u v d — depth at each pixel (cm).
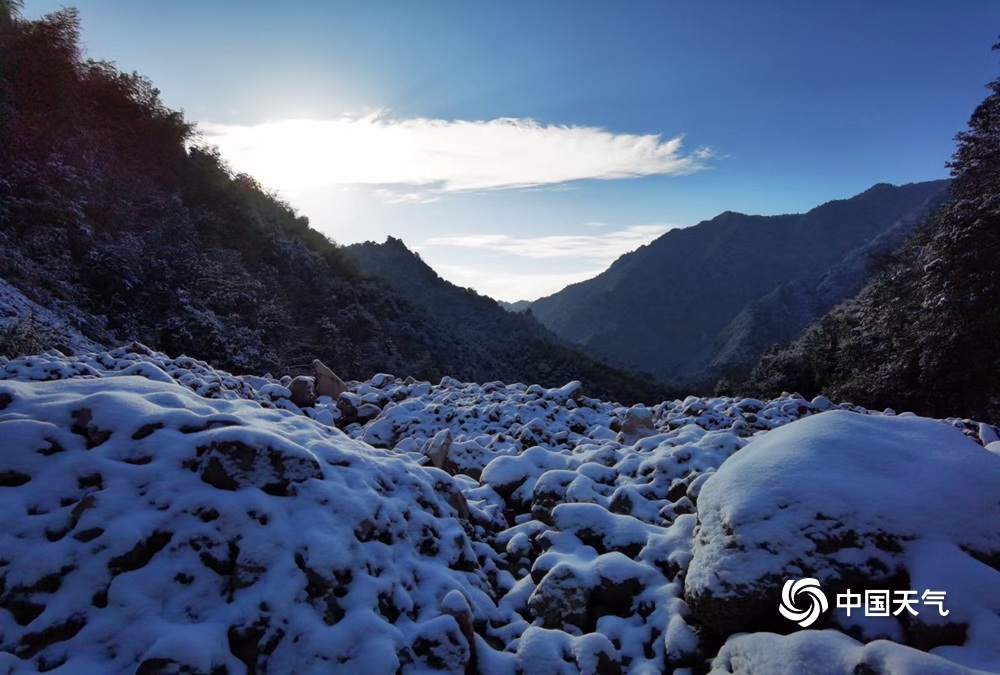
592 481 518
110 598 290
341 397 979
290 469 363
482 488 565
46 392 414
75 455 358
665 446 579
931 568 286
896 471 336
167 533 321
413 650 306
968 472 327
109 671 265
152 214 2428
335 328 3428
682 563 371
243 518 327
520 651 335
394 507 392
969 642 261
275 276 3462
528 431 786
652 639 346
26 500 329
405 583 353
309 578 314
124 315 1684
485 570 433
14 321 980
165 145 3078
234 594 303
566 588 376
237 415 449
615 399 6644
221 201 3566
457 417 895
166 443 370
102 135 2269
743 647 291
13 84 1650
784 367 4075
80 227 1739
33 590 291
